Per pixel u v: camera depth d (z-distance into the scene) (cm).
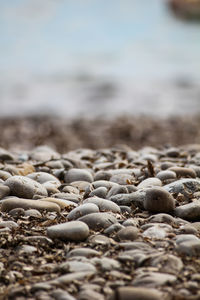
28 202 581
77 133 2322
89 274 406
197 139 2130
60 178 768
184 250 450
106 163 869
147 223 540
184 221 546
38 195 629
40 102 3831
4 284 406
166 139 2139
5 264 442
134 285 390
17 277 415
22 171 779
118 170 775
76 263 425
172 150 991
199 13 9950
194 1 10012
